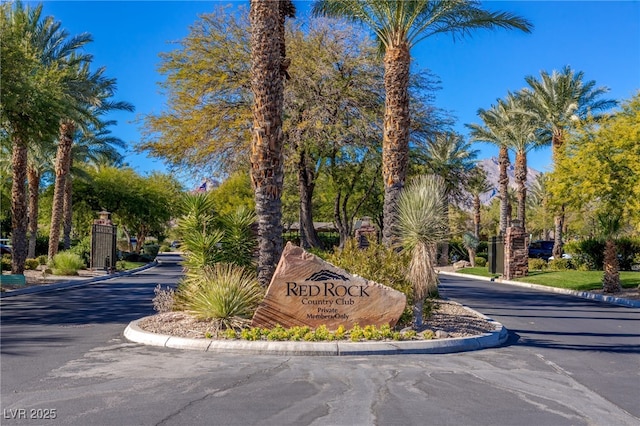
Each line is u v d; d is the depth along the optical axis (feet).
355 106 87.30
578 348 37.32
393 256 42.86
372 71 88.17
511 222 113.50
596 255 121.60
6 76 68.13
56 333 39.04
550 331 44.96
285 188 119.85
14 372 27.22
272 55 42.24
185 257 44.80
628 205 75.72
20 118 72.13
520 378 27.76
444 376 27.53
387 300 37.45
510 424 20.65
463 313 48.91
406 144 55.16
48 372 27.27
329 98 84.89
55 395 23.38
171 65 88.43
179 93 87.86
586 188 77.30
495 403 23.26
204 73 87.10
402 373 27.86
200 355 31.35
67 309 53.98
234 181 168.66
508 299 72.28
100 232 119.96
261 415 21.04
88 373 27.07
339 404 22.52
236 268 40.63
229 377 26.48
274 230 41.70
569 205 85.66
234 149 86.74
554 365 31.32
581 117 126.62
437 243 38.81
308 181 97.35
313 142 85.40
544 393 25.13
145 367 28.37
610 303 72.18
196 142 86.33
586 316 56.18
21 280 79.87
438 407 22.44
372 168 108.17
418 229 37.99
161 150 88.99
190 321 39.04
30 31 96.07
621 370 30.55
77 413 21.11
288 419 20.65
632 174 77.71
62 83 92.63
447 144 142.61
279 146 42.27
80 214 175.01
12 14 88.17
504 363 31.27
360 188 118.01
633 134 75.31
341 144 86.94
